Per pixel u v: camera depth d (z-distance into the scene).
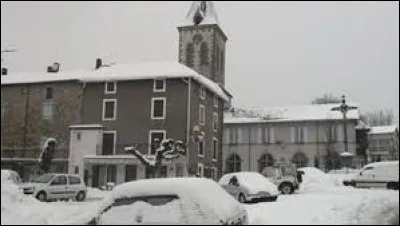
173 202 9.59
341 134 66.69
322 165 66.56
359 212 10.82
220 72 75.12
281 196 25.11
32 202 19.69
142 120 47.31
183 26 73.31
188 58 72.69
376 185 29.95
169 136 46.19
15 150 51.81
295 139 69.06
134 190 9.94
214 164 53.62
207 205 9.48
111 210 9.75
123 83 48.66
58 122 50.78
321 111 70.19
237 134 72.19
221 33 75.06
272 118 70.75
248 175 24.06
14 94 52.97
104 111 48.69
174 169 44.47
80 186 28.53
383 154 69.81
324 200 17.66
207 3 74.44
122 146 47.41
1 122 52.72
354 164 63.25
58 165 49.41
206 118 51.53
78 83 50.69
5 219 11.46
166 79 47.28
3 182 21.91
